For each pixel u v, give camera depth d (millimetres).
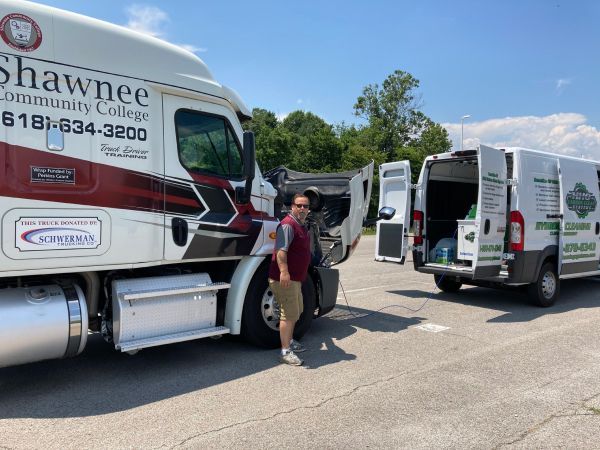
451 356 5488
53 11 4207
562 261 8398
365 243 21438
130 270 4953
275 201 6469
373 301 8633
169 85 4848
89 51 4367
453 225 9445
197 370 5012
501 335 6379
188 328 5023
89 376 4832
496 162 7430
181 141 4957
